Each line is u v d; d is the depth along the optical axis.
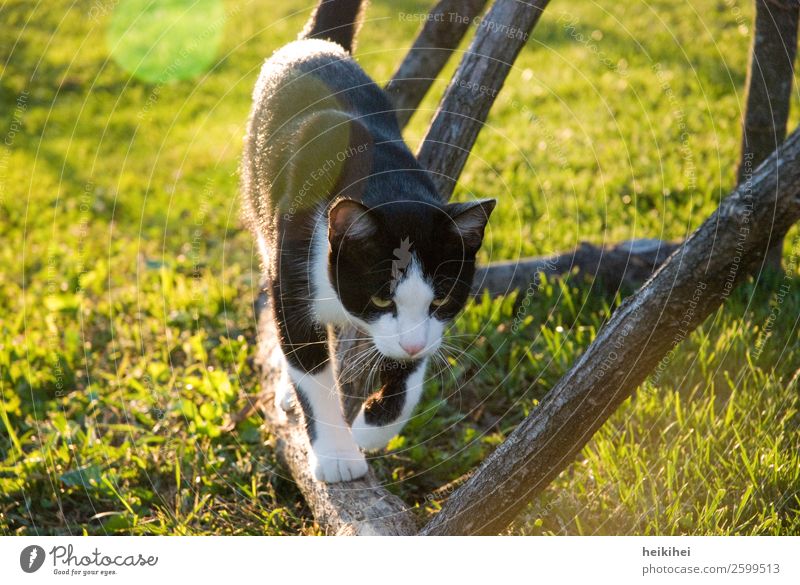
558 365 3.49
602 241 4.36
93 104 7.15
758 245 1.91
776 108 3.65
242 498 2.96
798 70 5.93
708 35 7.04
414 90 3.67
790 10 3.47
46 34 8.37
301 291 2.66
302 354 2.70
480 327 3.73
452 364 3.54
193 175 5.96
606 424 3.05
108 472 3.02
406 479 3.06
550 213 4.70
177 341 3.89
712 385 3.10
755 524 2.62
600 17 7.66
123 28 8.23
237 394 3.46
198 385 3.46
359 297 2.60
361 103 2.94
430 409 3.21
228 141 6.16
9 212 5.56
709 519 2.58
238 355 3.74
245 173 3.39
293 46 3.34
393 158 2.72
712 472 2.77
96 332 4.03
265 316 3.69
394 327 2.60
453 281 2.63
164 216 5.34
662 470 2.77
